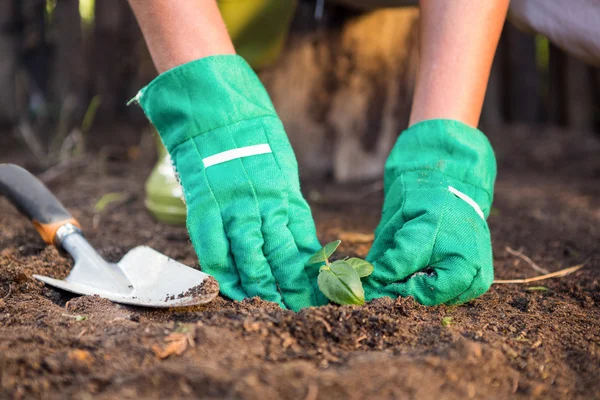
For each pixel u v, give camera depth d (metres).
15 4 3.20
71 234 1.42
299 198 1.22
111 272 1.33
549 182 2.69
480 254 1.16
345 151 2.54
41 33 3.28
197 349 0.98
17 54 3.27
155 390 0.87
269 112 1.23
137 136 3.21
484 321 1.19
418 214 1.19
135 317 1.14
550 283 1.47
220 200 1.17
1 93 3.28
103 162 2.79
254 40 2.06
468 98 1.23
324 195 2.34
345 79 2.46
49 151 2.96
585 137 3.36
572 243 1.80
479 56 1.22
